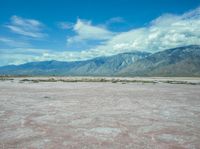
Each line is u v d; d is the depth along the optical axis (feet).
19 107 77.05
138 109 74.59
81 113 66.69
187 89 170.91
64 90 151.33
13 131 47.03
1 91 139.03
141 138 42.78
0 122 54.75
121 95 120.78
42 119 58.18
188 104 87.30
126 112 68.90
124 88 177.17
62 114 65.00
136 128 50.06
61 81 306.96
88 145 38.52
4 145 38.34
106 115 63.98
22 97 107.14
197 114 66.54
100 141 40.78
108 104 85.71
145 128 50.08
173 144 39.47
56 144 38.99
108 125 52.49
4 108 74.69
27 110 71.15
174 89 170.09
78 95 118.73
